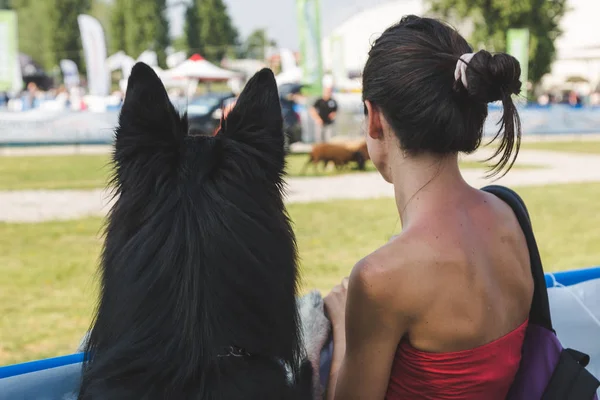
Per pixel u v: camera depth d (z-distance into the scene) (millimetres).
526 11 32656
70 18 53156
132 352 1397
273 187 1613
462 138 1425
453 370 1439
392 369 1521
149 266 1433
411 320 1427
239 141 1604
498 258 1516
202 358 1377
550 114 27531
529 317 1641
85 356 1607
